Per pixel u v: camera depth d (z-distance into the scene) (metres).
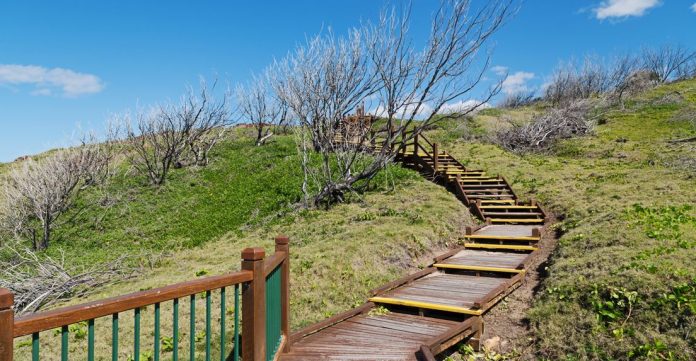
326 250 10.81
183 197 19.94
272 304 5.12
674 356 5.53
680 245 8.25
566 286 7.71
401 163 21.23
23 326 2.28
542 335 6.67
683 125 26.84
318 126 16.44
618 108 34.72
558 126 27.92
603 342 6.11
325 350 5.98
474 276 9.93
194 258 12.80
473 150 25.92
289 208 15.97
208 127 26.00
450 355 6.61
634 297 6.64
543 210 14.86
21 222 17.14
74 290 11.05
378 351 5.95
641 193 13.89
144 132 24.48
